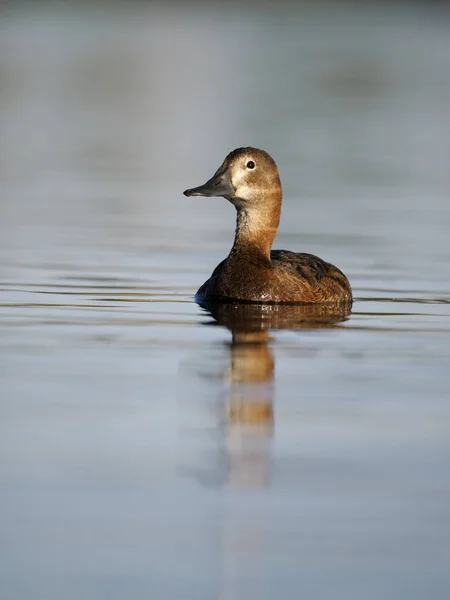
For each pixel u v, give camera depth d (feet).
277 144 144.66
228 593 32.35
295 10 344.28
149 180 120.67
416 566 34.12
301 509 37.45
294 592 32.63
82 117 167.73
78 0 344.28
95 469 40.24
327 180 121.90
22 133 152.46
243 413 46.29
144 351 55.72
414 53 252.01
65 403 47.16
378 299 69.82
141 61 231.09
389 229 95.20
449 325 62.64
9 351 55.31
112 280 73.77
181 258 82.38
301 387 50.06
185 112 173.68
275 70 224.33
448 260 82.53
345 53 250.98
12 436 43.21
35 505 37.37
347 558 34.47
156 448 42.32
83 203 106.42
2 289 70.23
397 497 38.50
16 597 32.12
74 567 33.60
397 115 173.17
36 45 249.75
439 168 130.72
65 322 61.72
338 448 42.78
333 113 174.09
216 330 60.49
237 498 38.22
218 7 348.59
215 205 109.50
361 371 52.90
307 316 64.64
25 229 92.38
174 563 34.01
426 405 47.67
